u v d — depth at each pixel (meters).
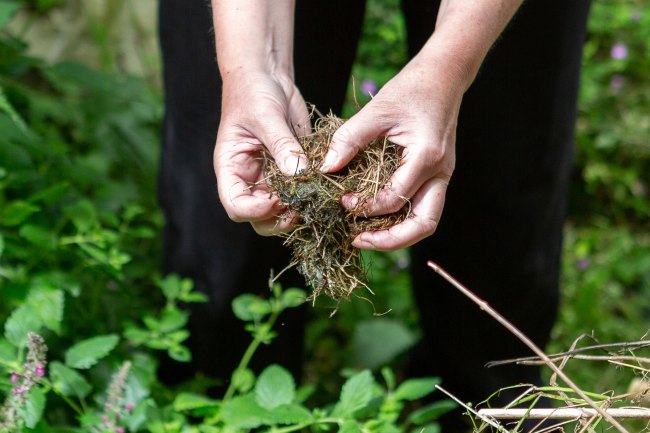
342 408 1.29
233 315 1.50
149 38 2.36
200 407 1.34
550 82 1.41
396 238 1.19
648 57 2.56
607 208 2.39
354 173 1.21
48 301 1.38
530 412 1.19
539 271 1.51
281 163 1.20
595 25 2.62
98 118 1.90
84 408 1.32
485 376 1.56
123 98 1.97
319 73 1.43
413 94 1.18
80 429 1.31
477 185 1.46
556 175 1.47
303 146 1.22
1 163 1.54
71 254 1.49
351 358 1.76
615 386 1.77
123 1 2.32
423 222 1.19
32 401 1.25
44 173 1.65
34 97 1.86
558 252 1.54
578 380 1.80
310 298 1.24
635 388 1.22
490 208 1.47
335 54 1.43
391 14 2.39
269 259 1.47
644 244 2.30
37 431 1.26
